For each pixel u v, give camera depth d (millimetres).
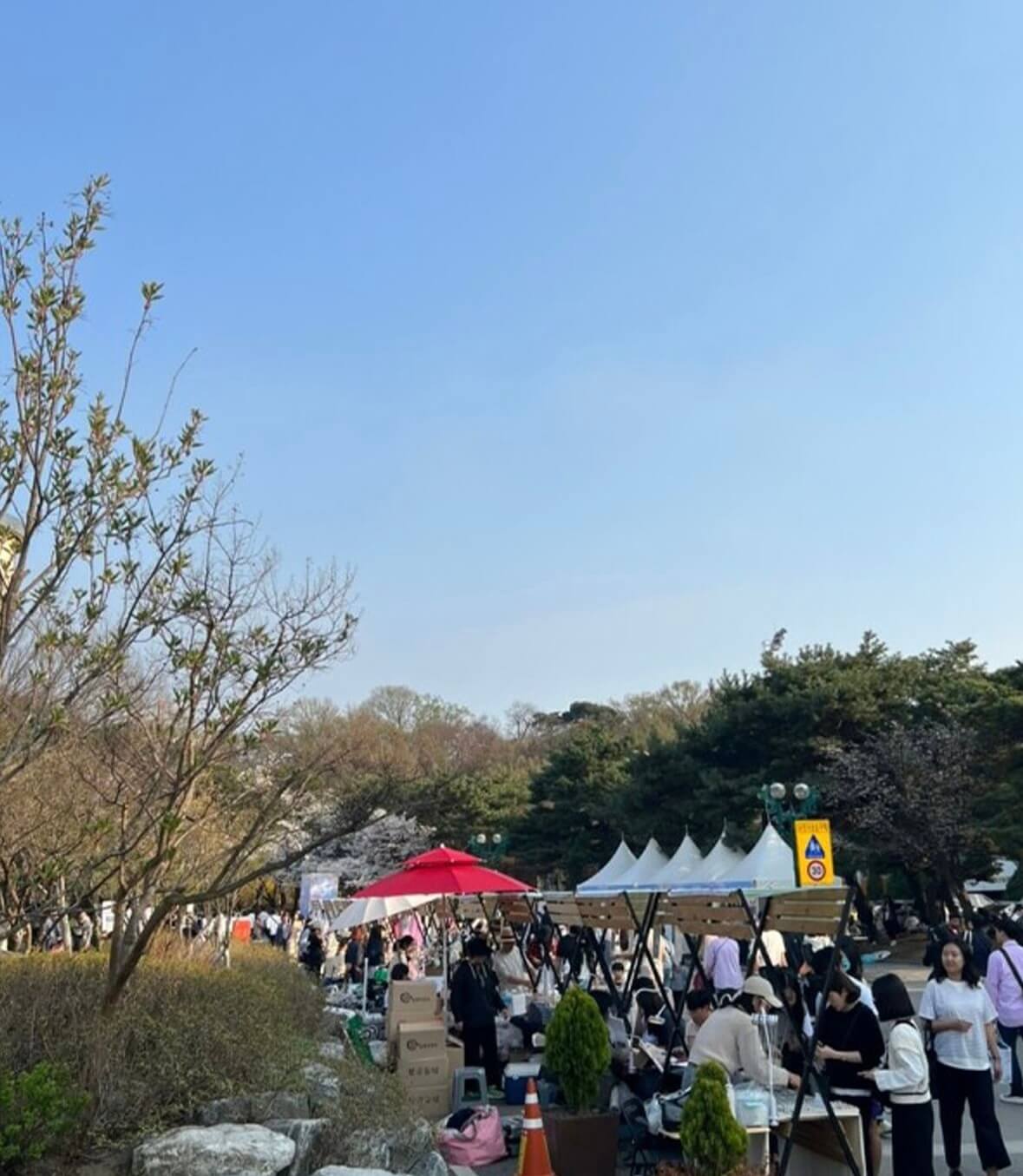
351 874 50312
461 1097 12141
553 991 17344
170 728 7809
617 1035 11852
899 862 40750
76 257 6449
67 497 6172
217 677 7332
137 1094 8102
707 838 41500
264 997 10836
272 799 8930
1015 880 35062
